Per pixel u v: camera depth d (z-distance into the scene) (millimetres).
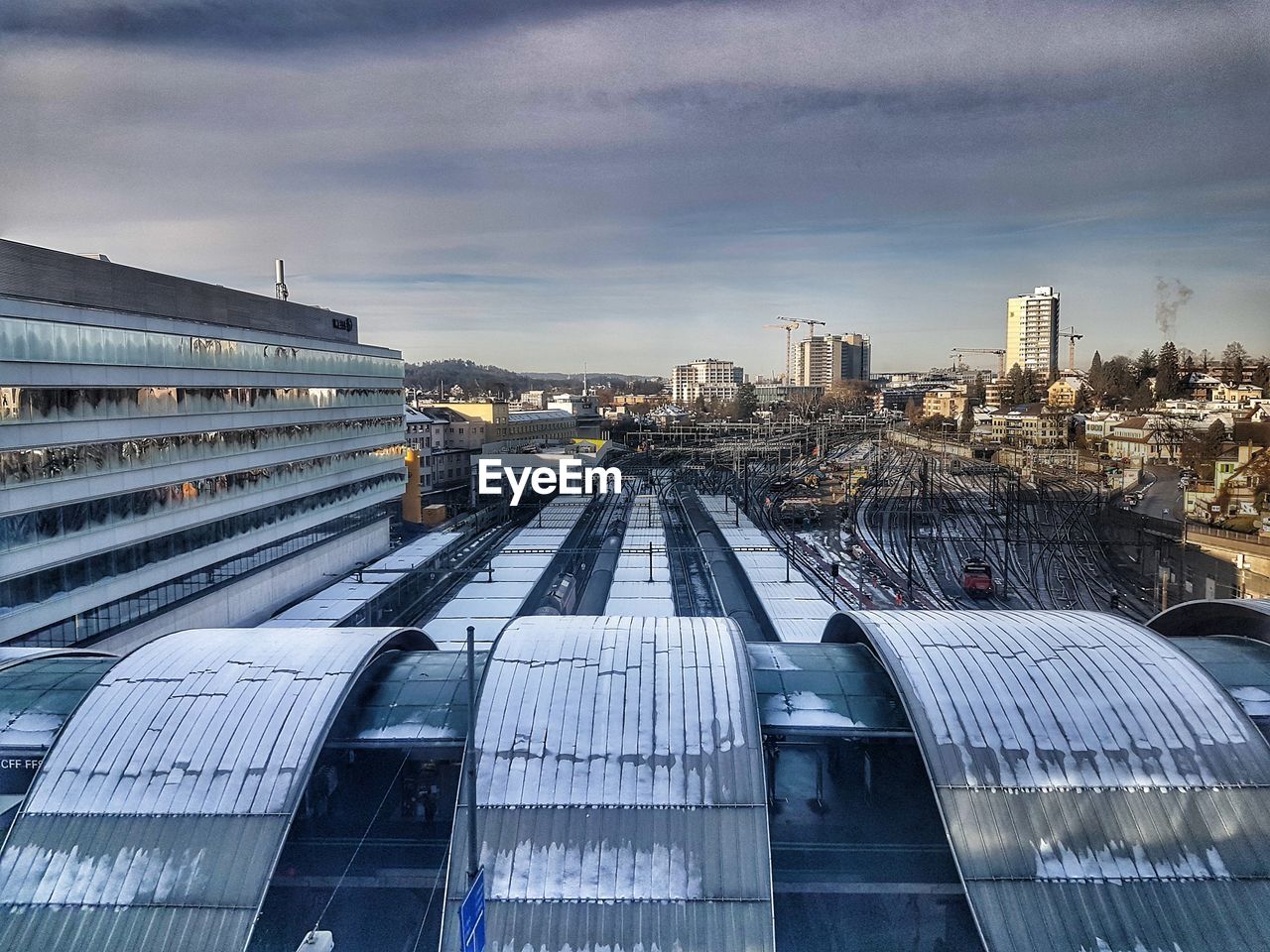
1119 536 92250
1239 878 19516
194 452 46250
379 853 24172
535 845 20156
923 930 21672
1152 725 22156
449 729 23672
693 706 22844
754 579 61188
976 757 21391
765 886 19500
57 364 35594
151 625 42938
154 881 19562
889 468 167000
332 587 60594
